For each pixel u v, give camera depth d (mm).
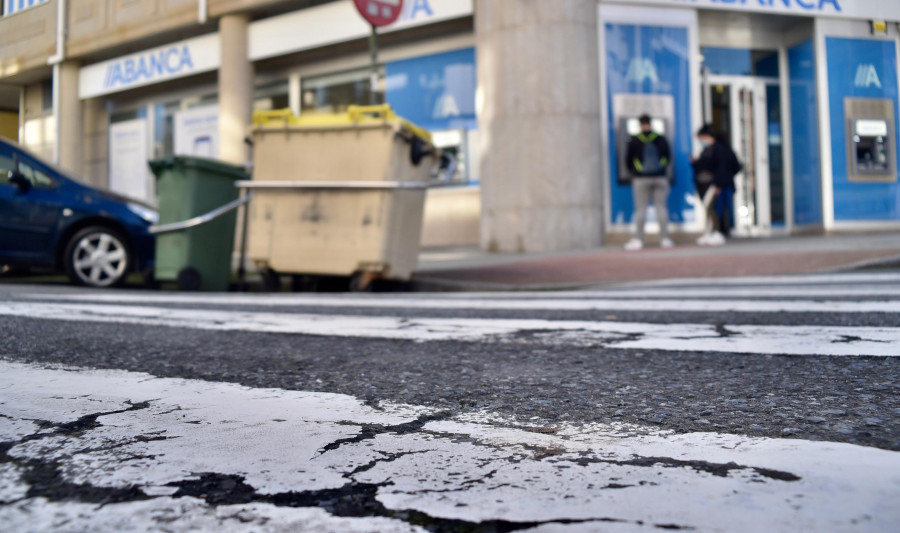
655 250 10062
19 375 1948
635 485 989
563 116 11961
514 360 2289
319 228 6801
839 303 3783
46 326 3123
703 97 13422
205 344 2648
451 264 9516
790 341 2504
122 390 1735
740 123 13914
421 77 13625
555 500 930
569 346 2580
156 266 7352
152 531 825
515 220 12031
